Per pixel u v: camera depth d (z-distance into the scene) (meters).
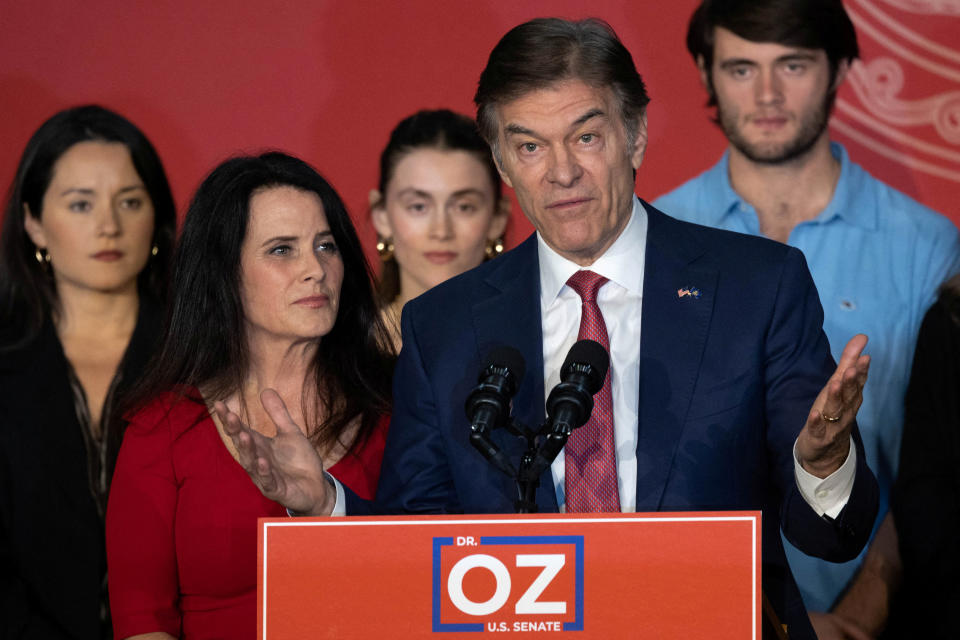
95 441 12.13
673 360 7.19
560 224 7.21
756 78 12.00
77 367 12.22
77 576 11.98
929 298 11.74
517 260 7.98
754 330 7.14
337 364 9.44
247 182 9.09
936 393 11.52
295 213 9.02
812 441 5.95
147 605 8.62
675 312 7.32
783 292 7.24
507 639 5.28
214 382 9.12
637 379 7.39
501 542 5.30
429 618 5.29
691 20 12.20
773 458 7.12
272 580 5.31
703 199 12.25
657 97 12.30
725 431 6.97
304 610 5.30
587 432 7.19
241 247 9.02
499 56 7.21
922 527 11.39
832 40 11.94
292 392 9.31
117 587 8.73
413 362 7.94
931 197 11.96
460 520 5.30
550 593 5.28
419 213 12.54
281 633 5.30
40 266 12.34
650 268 7.54
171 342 9.25
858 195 11.99
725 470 6.94
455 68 12.66
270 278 8.94
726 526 5.25
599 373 5.86
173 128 12.70
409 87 12.68
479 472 7.34
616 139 7.18
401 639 5.29
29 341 12.21
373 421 9.33
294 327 8.91
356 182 12.68
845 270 11.92
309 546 5.32
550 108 7.04
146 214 12.54
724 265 7.45
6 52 12.71
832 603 11.59
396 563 5.30
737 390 7.04
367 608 5.30
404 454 7.78
